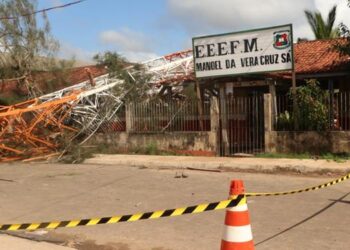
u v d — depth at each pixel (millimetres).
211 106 16062
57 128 17344
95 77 23609
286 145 14859
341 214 7797
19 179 12508
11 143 16844
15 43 21406
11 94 22062
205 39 16516
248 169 13133
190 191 10266
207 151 16125
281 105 15898
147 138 17344
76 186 11250
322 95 14656
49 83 22453
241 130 15844
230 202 4270
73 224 4938
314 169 12289
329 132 14234
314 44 21000
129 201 9367
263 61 15594
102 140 18125
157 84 19609
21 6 21250
